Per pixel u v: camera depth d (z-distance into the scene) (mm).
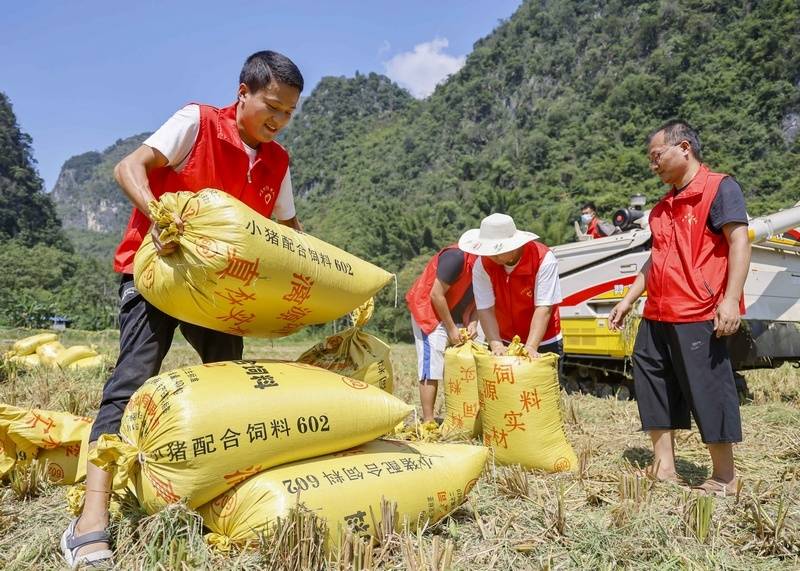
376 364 3227
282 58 2541
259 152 2723
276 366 2564
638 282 3787
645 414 3459
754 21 69250
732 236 3113
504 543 2463
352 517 2338
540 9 131375
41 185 116250
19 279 75562
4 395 5719
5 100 117312
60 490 3053
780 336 6496
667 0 88438
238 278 2291
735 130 61875
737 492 2812
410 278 42406
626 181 61844
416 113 151125
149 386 2285
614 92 77000
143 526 2271
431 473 2646
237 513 2248
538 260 4004
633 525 2557
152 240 2314
